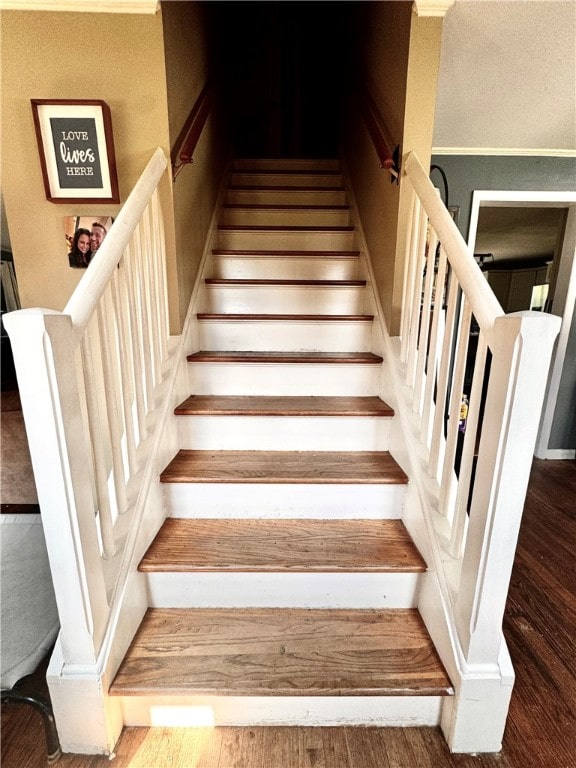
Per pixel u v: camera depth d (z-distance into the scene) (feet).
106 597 3.71
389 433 5.78
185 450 5.77
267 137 13.99
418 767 3.60
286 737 3.84
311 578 4.51
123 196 5.54
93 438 3.63
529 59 6.37
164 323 5.69
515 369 2.92
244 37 13.29
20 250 5.73
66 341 3.02
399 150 5.61
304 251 7.95
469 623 3.51
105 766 3.62
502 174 9.08
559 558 6.73
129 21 5.01
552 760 3.65
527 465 3.09
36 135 5.26
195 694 3.74
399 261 5.81
